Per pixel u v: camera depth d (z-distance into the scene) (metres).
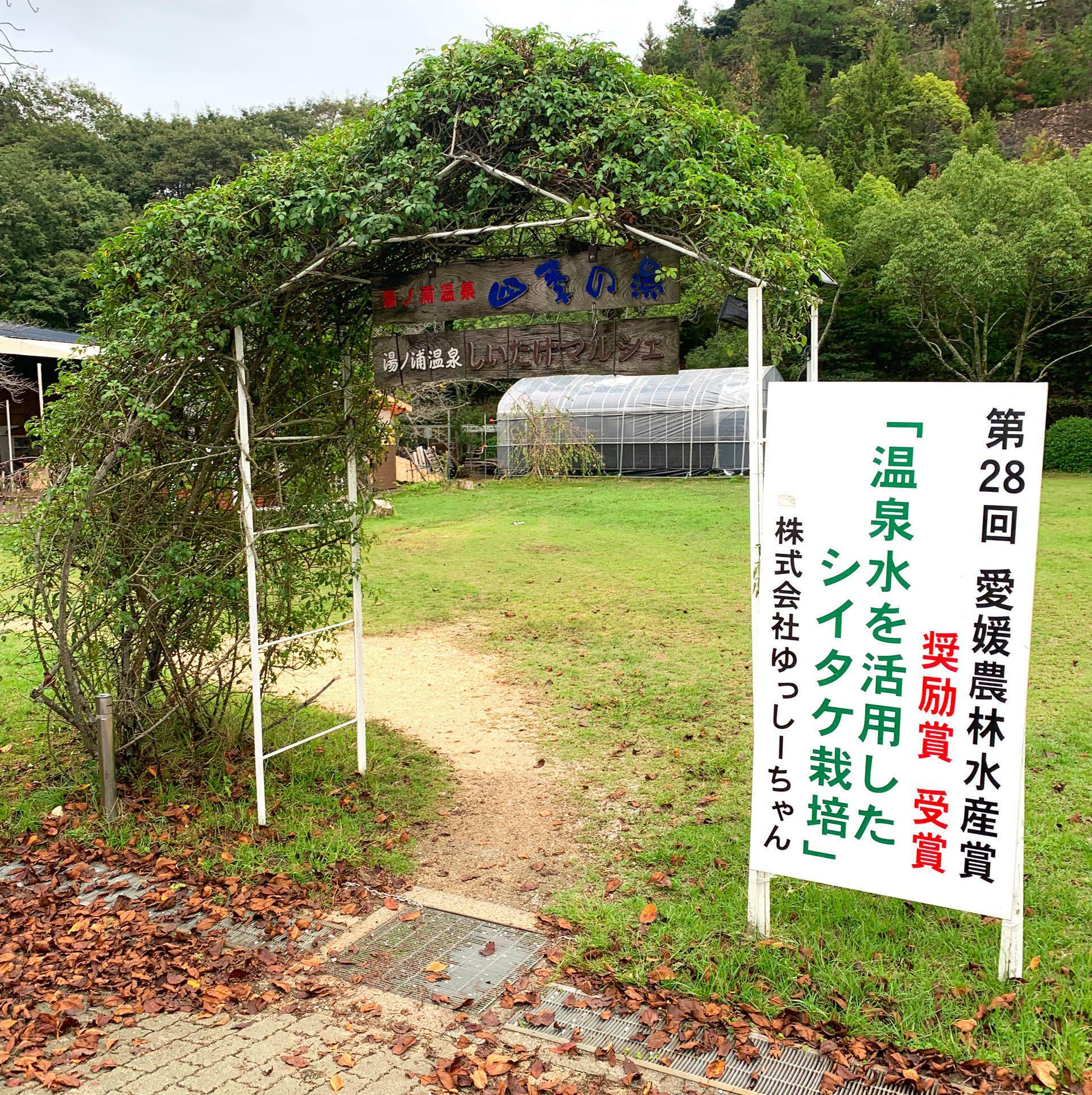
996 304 26.25
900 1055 2.85
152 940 3.63
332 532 5.39
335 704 6.87
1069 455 23.66
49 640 5.22
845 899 3.84
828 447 3.39
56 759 5.66
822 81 53.75
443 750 5.91
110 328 4.74
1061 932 3.53
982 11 58.06
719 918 3.69
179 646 5.35
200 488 5.03
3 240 26.22
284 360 5.04
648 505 17.77
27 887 4.11
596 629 8.98
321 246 4.50
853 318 29.00
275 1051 2.99
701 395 23.55
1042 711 6.18
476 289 4.45
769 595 3.51
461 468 26.34
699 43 59.91
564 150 3.83
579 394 25.16
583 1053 2.94
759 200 3.80
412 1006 3.22
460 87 3.99
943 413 3.22
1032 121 50.81
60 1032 3.06
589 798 5.07
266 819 4.67
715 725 6.20
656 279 4.02
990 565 3.17
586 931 3.65
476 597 10.55
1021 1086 2.72
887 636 3.33
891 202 25.94
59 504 4.65
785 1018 3.07
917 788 3.30
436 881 4.17
